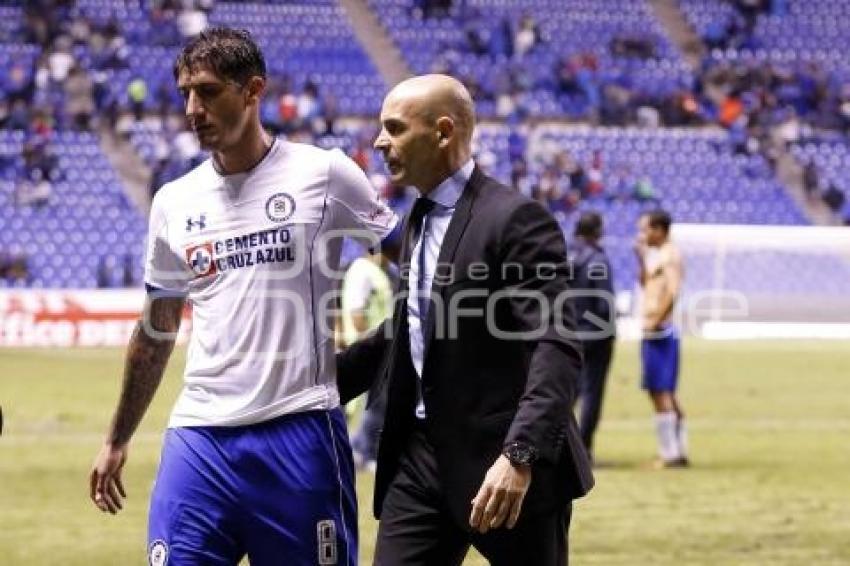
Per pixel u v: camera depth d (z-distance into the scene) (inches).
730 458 974.4
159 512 336.2
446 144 332.8
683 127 2652.6
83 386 1380.4
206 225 337.7
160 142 2428.6
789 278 1765.5
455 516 332.2
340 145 2495.1
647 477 882.8
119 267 2190.0
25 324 1797.5
